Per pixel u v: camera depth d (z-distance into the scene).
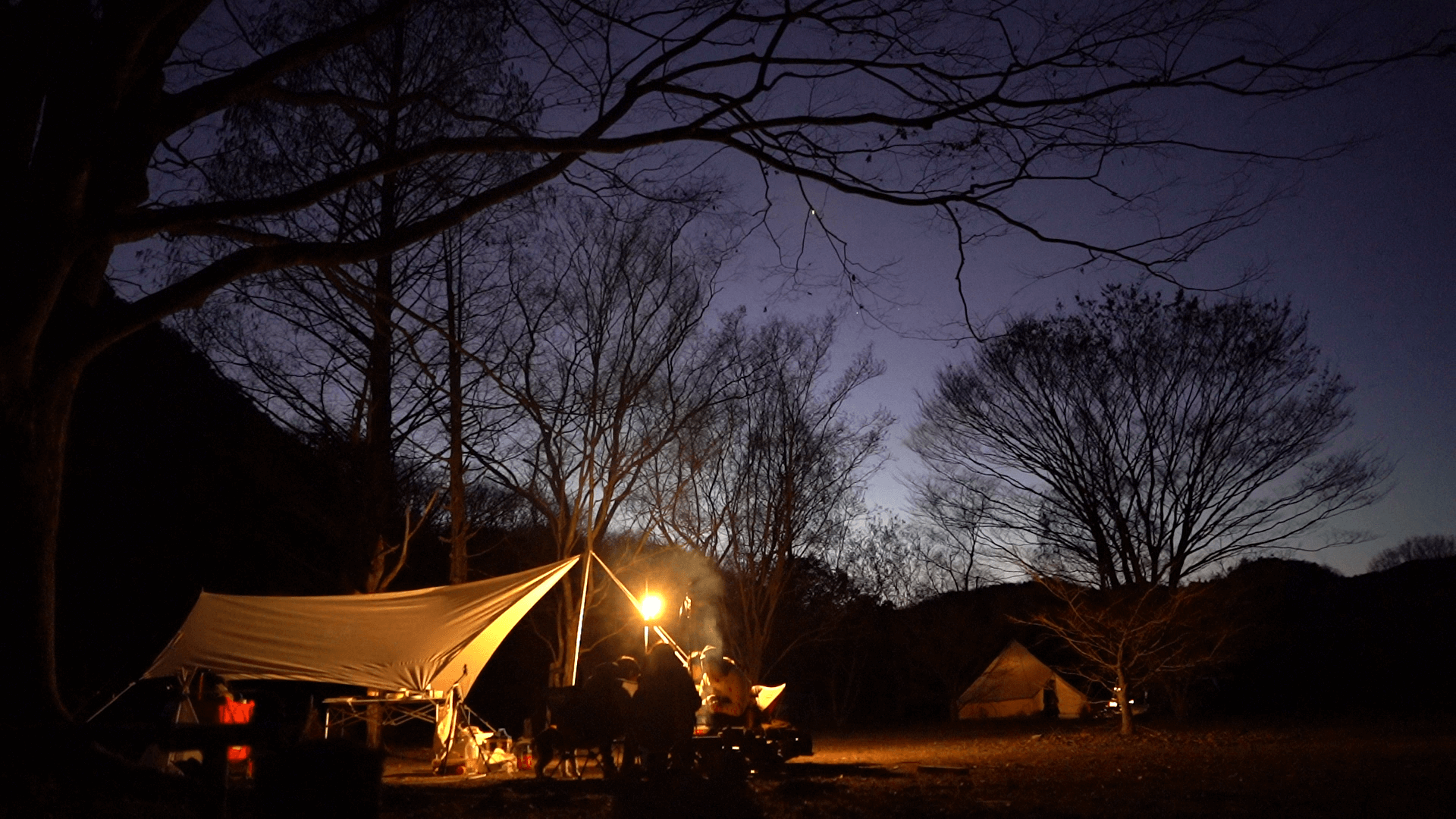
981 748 19.27
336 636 13.91
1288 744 17.33
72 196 8.70
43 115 9.57
